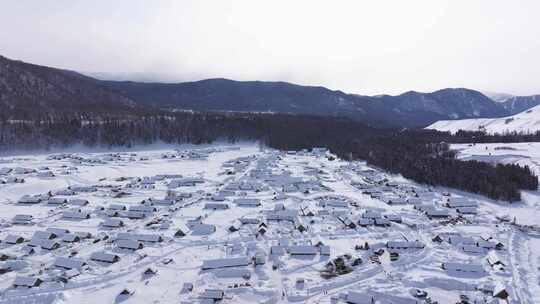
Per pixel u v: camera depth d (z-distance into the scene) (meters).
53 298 60.09
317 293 61.78
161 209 113.38
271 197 128.50
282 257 75.56
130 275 68.88
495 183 132.88
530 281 66.00
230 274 67.56
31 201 119.00
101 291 62.88
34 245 81.69
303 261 73.88
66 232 89.62
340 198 126.44
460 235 89.19
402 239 86.69
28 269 70.81
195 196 129.00
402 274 68.31
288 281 65.69
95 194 130.50
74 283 65.06
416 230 93.69
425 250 79.38
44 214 106.94
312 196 129.25
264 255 77.12
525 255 78.56
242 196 129.88
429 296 60.38
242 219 99.31
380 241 84.75
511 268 70.75
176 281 66.06
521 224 100.81
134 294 61.53
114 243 83.81
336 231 91.94
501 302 57.72
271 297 60.41
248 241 85.44
